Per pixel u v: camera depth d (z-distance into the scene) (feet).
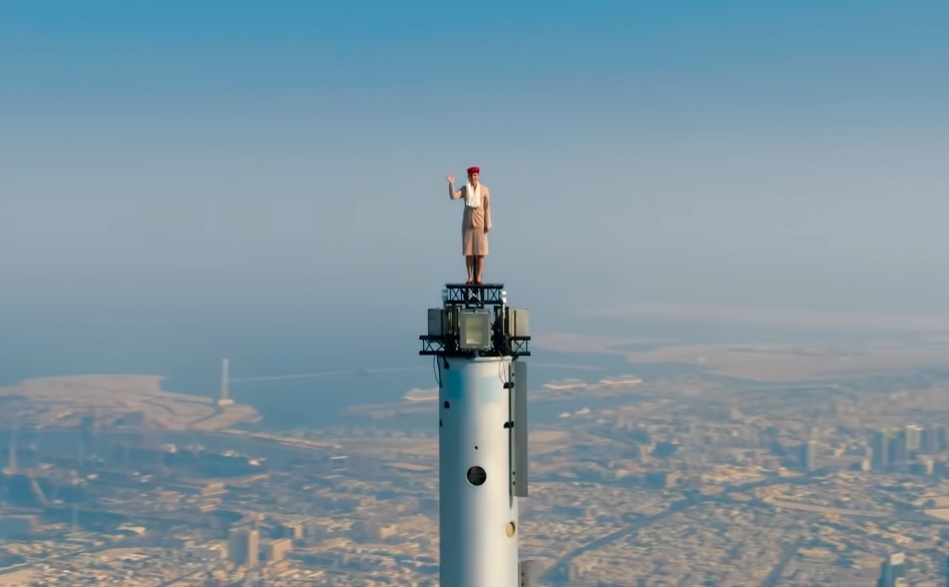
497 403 146.00
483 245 146.82
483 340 143.64
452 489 147.02
